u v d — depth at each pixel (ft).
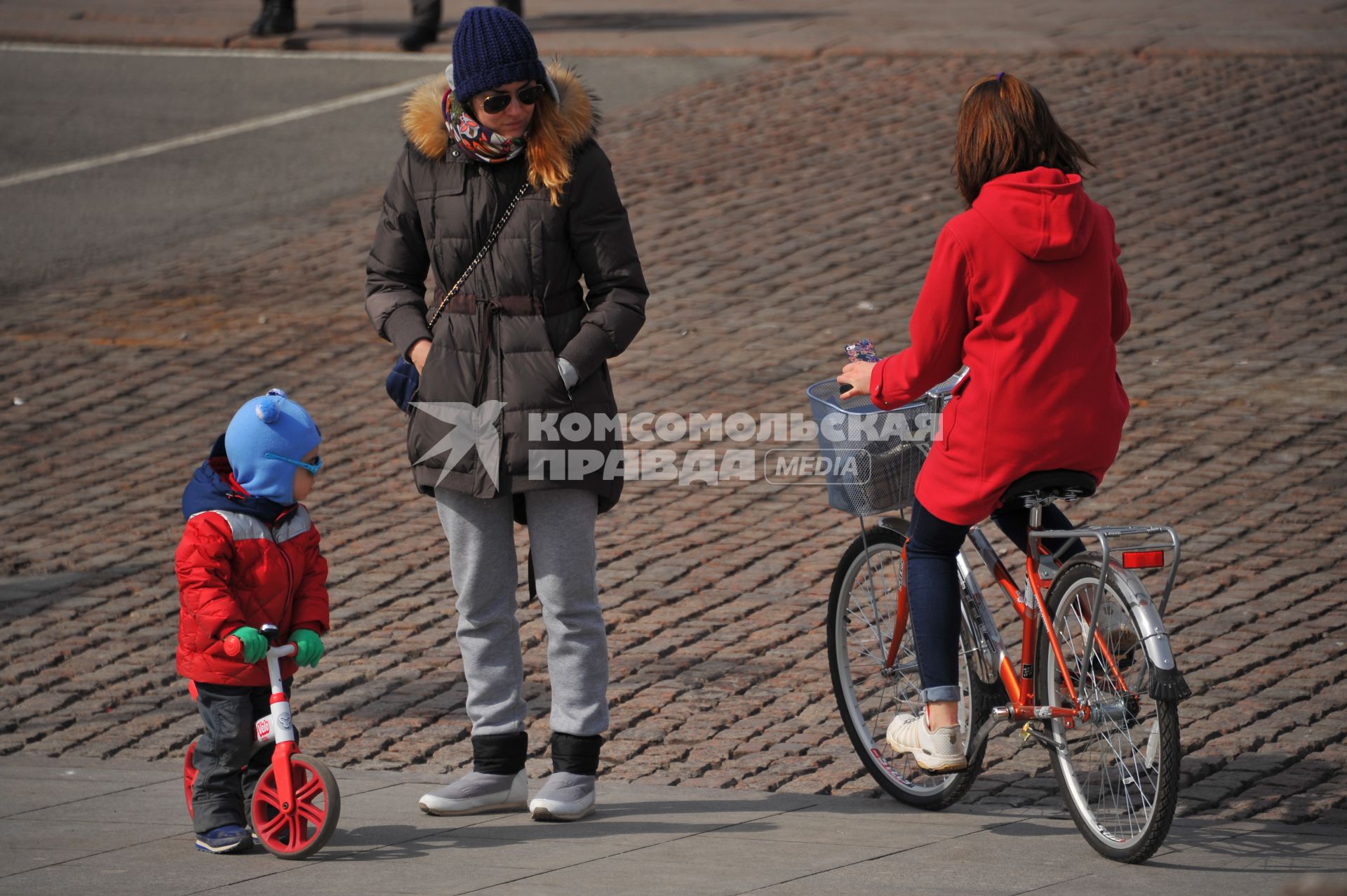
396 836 57.77
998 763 66.90
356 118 199.62
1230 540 88.79
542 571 58.95
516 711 61.05
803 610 84.53
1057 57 199.52
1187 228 142.92
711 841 56.13
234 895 50.72
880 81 194.80
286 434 56.29
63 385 124.26
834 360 120.16
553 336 57.93
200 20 258.16
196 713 76.59
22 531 100.07
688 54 215.10
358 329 133.90
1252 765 63.41
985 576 87.10
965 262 52.54
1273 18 217.36
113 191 174.40
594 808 60.59
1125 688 53.21
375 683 78.64
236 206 168.04
